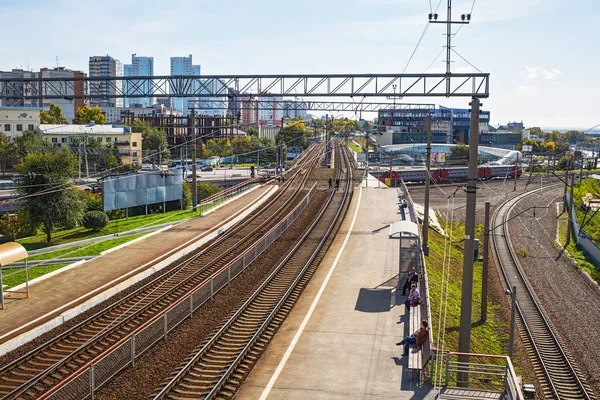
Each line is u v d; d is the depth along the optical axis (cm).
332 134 19300
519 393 1545
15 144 9675
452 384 2014
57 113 13175
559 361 3003
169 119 15200
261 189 7294
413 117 13988
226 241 4341
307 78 3541
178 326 2448
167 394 1814
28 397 1806
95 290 2898
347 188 7519
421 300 2734
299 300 2870
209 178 9562
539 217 7981
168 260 3584
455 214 8144
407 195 5794
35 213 4434
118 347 1938
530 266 5181
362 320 2548
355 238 4475
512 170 12838
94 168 9269
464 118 17575
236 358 2044
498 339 3347
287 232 4722
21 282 3109
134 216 5722
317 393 1808
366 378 1920
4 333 2291
